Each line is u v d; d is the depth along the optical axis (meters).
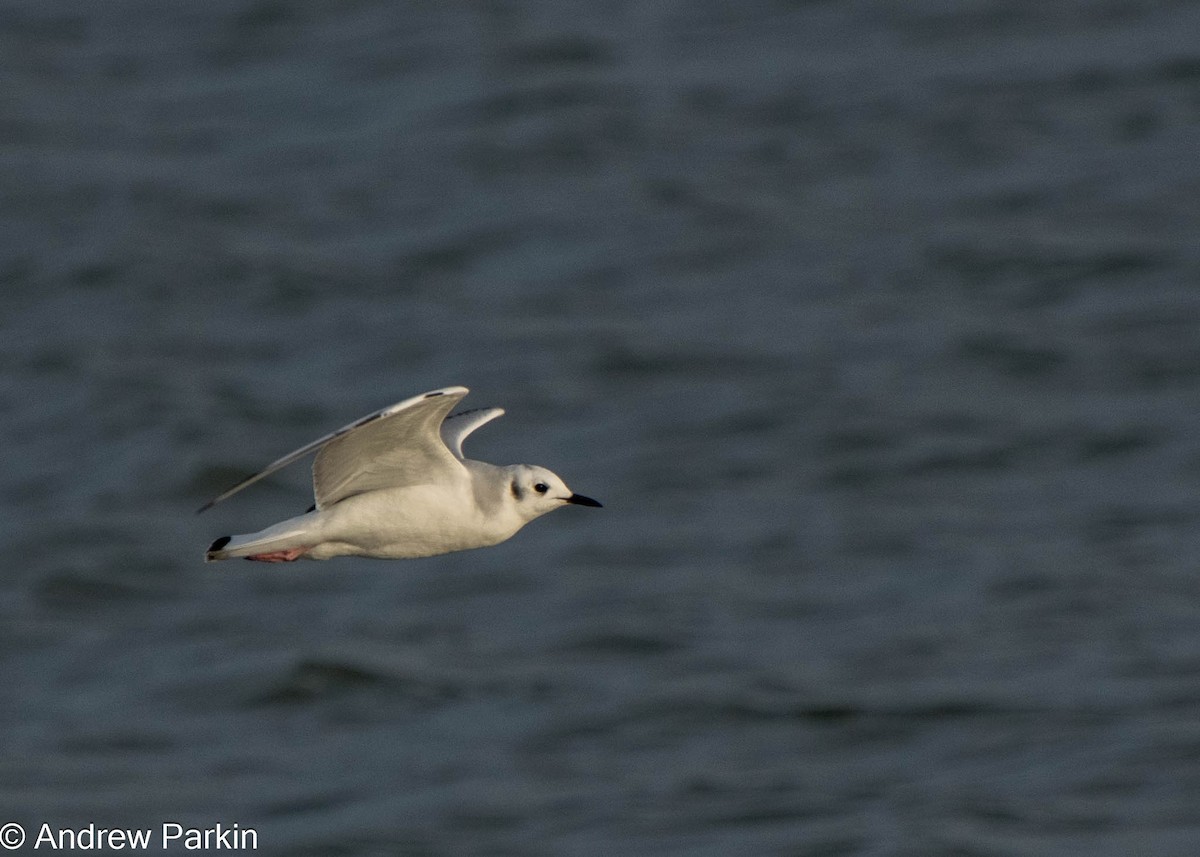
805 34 45.69
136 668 22.67
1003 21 46.09
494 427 29.14
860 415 29.17
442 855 17.77
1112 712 20.02
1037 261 34.28
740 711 20.62
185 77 44.97
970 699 20.59
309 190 38.88
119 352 32.59
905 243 35.38
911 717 20.20
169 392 30.75
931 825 17.78
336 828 18.36
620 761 19.66
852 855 17.33
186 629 23.64
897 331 32.09
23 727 21.17
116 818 18.73
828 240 35.62
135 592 24.80
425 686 21.66
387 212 37.66
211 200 38.53
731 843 17.70
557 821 18.34
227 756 20.20
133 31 47.62
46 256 36.12
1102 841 17.47
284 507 27.73
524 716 20.77
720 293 33.84
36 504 27.89
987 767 19.20
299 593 24.70
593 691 21.33
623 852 17.72
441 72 44.00
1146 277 33.62
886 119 40.91
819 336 32.00
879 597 23.50
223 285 34.91
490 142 40.38
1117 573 23.94
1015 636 22.28
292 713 21.17
